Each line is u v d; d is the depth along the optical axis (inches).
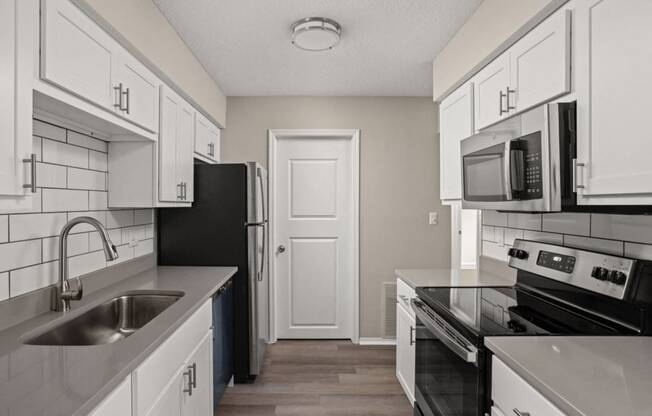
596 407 32.3
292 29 92.1
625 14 44.1
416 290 83.2
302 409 98.7
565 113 53.0
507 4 68.5
